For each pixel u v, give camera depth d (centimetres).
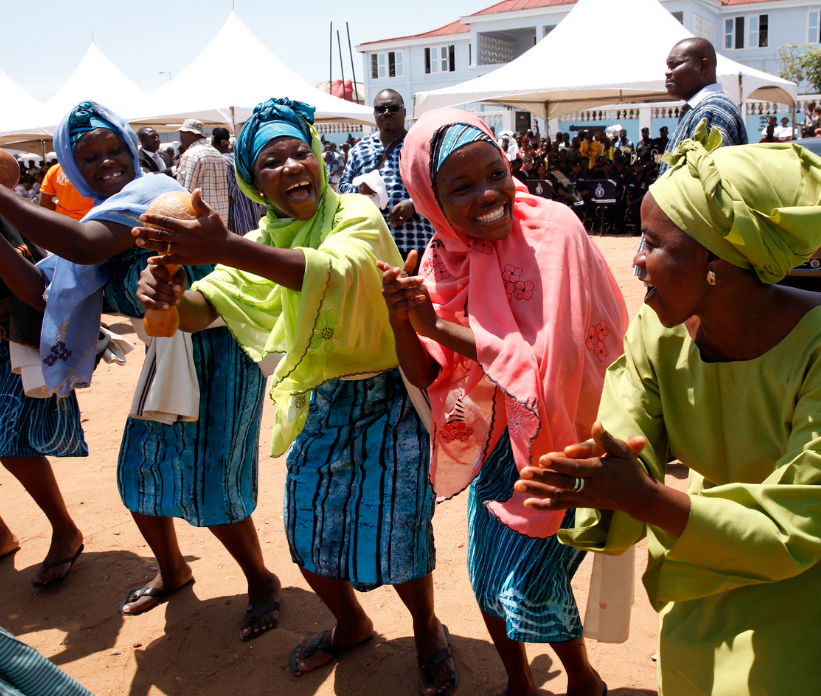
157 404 286
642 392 175
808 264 563
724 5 3575
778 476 148
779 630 158
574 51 1229
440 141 221
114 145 304
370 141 571
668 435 175
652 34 1200
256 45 1402
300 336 233
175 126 1850
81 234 258
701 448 170
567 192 1566
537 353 216
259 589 325
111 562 382
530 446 213
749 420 160
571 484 146
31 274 311
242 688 283
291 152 254
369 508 258
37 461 362
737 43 3616
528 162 1995
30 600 354
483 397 243
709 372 162
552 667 284
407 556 259
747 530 145
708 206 144
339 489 261
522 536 227
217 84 1330
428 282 245
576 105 1967
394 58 4097
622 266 1124
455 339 219
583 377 229
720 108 443
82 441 369
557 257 222
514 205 228
